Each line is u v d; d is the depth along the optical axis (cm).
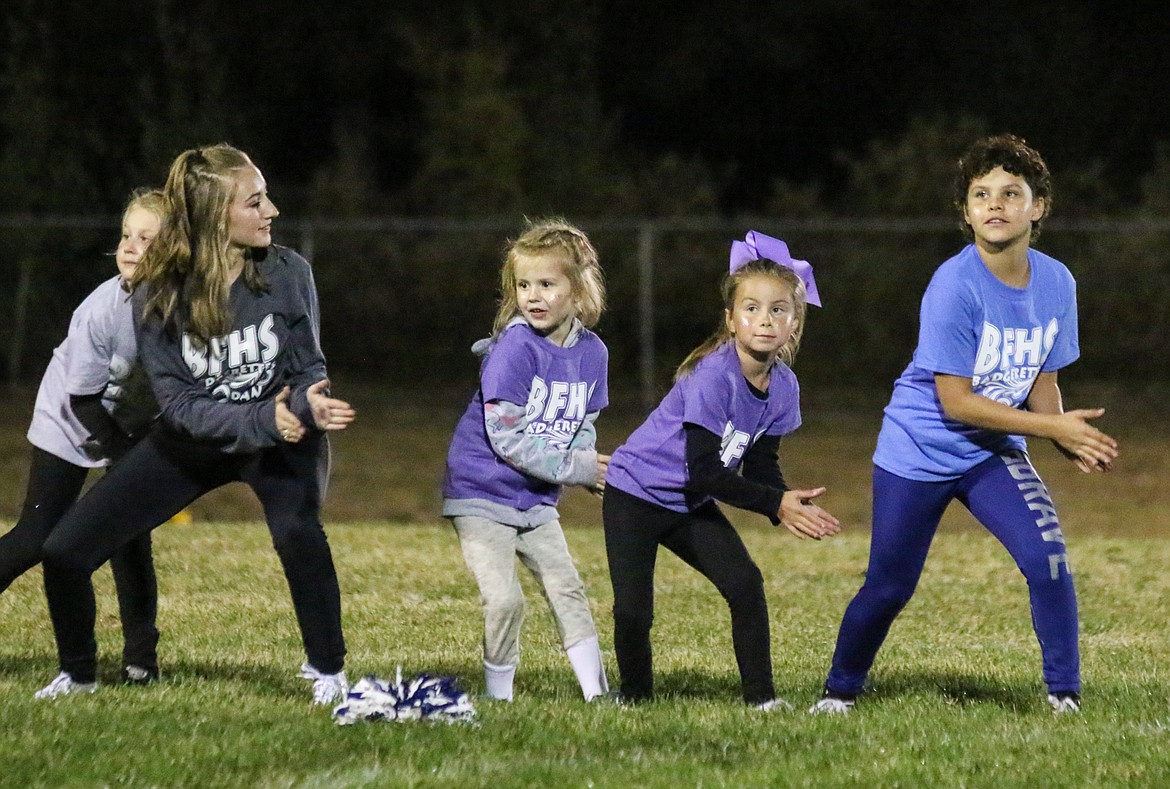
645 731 1362
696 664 1823
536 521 1577
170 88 6656
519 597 1541
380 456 4619
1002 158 1444
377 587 2317
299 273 1452
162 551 2545
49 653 1795
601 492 1585
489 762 1237
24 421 5038
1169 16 8431
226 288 1401
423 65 7112
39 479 1555
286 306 1434
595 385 1570
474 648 1897
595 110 7388
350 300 5700
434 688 1391
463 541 1564
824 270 5675
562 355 1538
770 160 8844
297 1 8138
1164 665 1847
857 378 5631
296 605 1458
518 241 1551
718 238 5781
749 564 1530
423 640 1947
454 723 1366
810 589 2402
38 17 6981
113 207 6606
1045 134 8331
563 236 1534
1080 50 8394
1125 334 5600
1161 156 6825
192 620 2042
